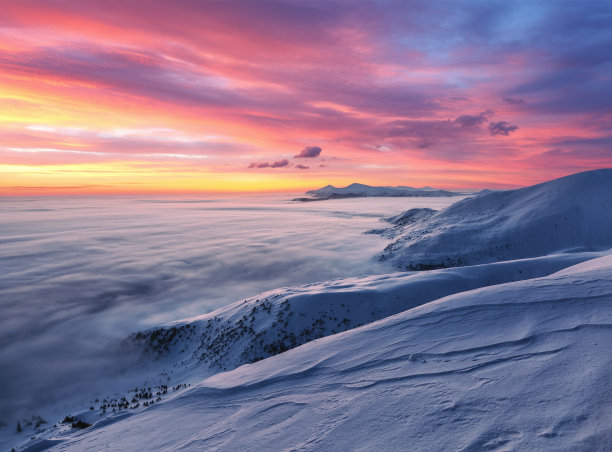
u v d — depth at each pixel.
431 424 3.88
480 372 5.06
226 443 5.17
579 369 4.30
